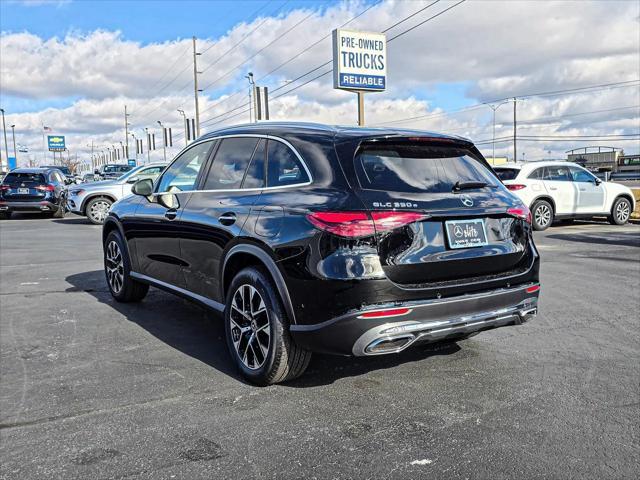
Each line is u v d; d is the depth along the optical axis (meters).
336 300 3.12
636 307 5.80
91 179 36.81
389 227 3.17
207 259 4.19
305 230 3.27
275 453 2.77
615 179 58.66
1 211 17.81
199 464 2.67
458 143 3.92
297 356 3.51
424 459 2.71
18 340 4.66
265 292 3.52
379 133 3.61
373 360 4.17
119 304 5.97
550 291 6.57
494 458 2.72
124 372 3.91
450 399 3.43
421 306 3.19
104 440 2.90
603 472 2.59
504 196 3.80
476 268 3.50
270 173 3.82
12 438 2.92
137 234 5.37
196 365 4.06
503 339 4.69
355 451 2.79
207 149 4.65
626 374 3.85
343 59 28.81
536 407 3.31
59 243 11.39
